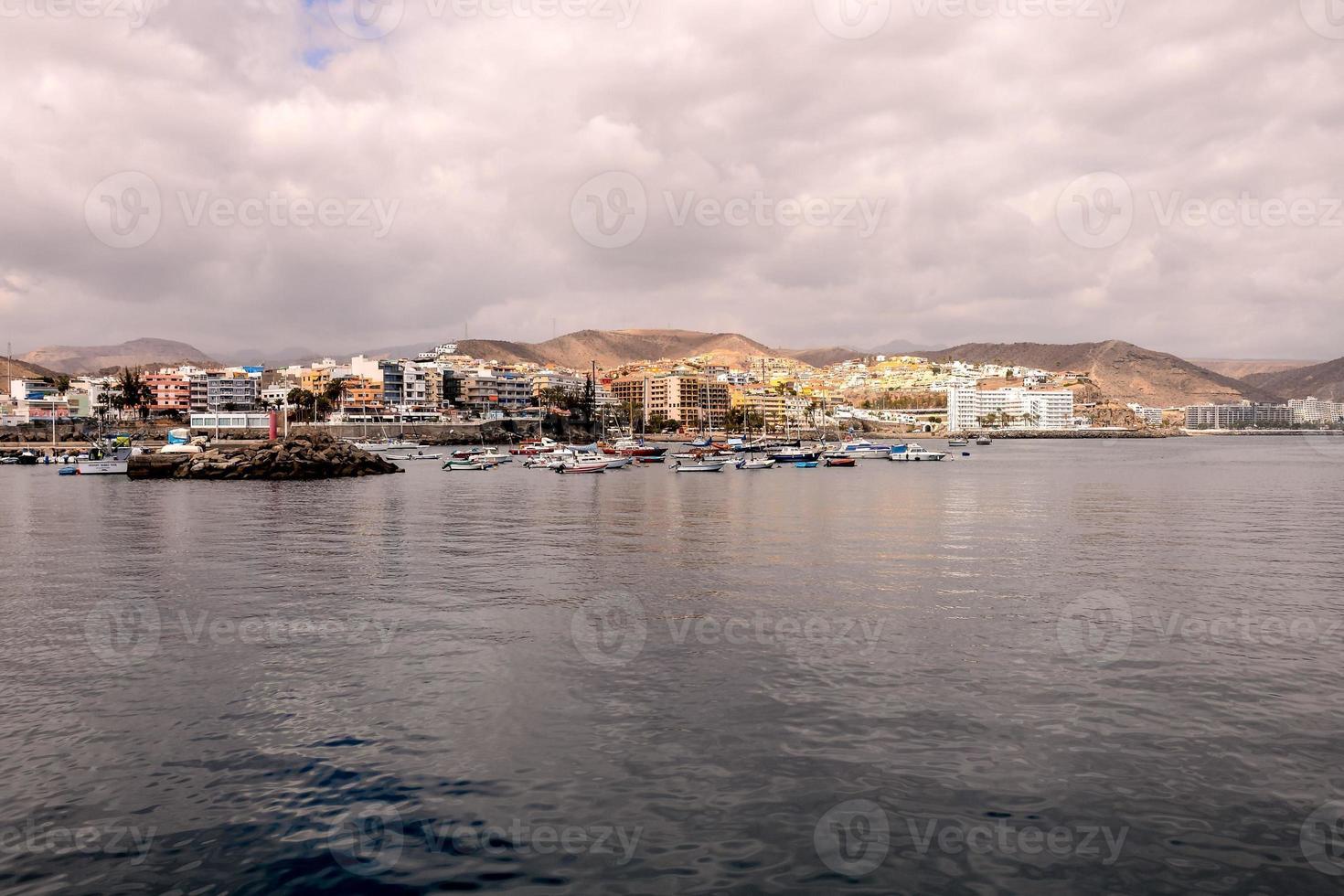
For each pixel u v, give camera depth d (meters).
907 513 64.81
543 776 16.25
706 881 12.81
